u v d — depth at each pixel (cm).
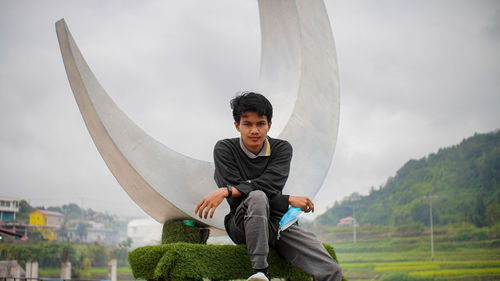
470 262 2367
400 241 2836
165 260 172
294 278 204
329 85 357
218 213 287
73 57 251
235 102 186
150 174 265
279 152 193
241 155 190
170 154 278
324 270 178
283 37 360
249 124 181
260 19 373
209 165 293
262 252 162
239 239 187
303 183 323
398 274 2366
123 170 266
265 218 164
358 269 2612
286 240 183
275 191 178
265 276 160
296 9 347
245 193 173
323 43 363
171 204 268
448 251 2617
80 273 1861
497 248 2477
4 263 877
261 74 371
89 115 258
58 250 1866
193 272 174
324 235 3186
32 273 1516
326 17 373
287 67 356
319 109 346
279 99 349
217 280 188
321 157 338
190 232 282
